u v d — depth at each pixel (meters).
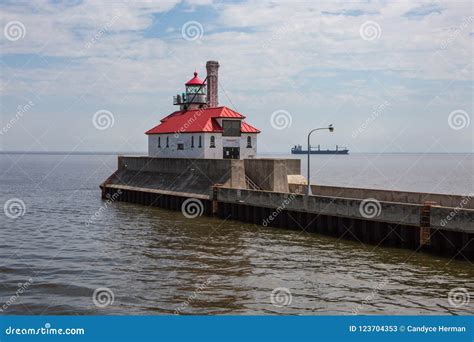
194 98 61.56
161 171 55.50
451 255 28.17
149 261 27.88
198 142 51.78
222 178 45.66
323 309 20.16
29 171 148.12
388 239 31.31
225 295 21.86
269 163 44.25
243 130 52.97
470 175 121.62
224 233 36.12
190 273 25.31
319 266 26.53
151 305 20.69
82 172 144.62
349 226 33.47
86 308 20.45
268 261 27.62
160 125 60.41
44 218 45.97
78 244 33.00
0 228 40.22
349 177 113.12
